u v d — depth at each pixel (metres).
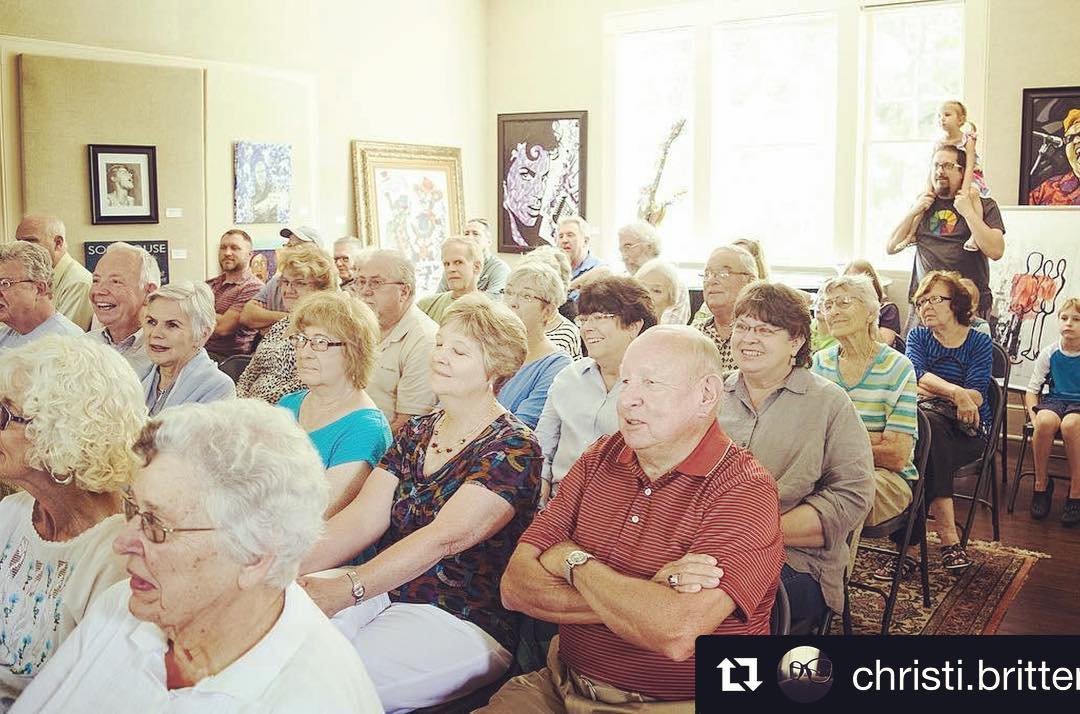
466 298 2.44
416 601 2.28
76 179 5.66
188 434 1.37
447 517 2.24
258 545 1.36
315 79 7.06
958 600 3.94
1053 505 5.24
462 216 8.39
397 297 3.89
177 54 6.16
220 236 6.41
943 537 4.29
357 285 3.98
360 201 7.43
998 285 6.08
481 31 8.55
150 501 1.35
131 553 1.38
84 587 1.72
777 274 7.38
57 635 1.75
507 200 8.67
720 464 2.02
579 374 3.11
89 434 1.73
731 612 1.88
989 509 5.17
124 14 5.86
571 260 6.63
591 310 2.96
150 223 6.02
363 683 1.42
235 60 6.51
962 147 5.86
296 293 4.16
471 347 2.36
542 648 2.52
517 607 2.09
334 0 7.18
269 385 3.84
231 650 1.39
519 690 2.14
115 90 5.80
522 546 2.16
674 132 7.69
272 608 1.41
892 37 6.85
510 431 2.35
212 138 6.34
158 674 1.42
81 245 5.70
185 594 1.36
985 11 6.29
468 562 2.29
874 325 3.56
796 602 2.74
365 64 7.47
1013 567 4.32
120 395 1.78
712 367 2.04
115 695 1.43
